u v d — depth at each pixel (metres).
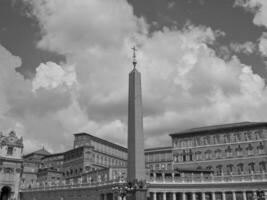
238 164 99.69
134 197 41.75
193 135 109.81
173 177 82.94
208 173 95.19
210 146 105.62
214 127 108.81
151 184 79.56
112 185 75.62
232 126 103.81
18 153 107.56
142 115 45.97
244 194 81.25
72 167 117.56
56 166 129.38
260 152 98.00
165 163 121.06
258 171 96.00
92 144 118.44
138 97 46.31
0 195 101.62
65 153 124.19
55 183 98.62
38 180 124.62
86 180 92.81
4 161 104.00
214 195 83.31
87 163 111.69
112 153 129.38
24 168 126.75
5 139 106.19
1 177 102.19
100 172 90.19
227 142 103.56
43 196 98.81
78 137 121.50
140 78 47.72
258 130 100.19
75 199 88.56
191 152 108.25
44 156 136.62
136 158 43.31
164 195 80.44
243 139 101.44
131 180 43.12
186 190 82.62
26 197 104.50
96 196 81.94
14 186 104.00
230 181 83.44
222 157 102.75
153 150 126.00
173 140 113.12
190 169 97.62
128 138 45.38
